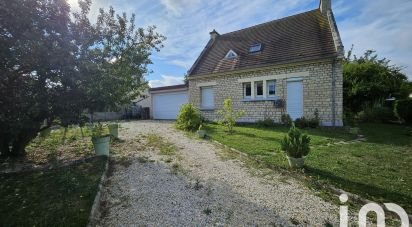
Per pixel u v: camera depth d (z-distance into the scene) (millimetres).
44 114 5238
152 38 7410
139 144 7969
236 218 3193
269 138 8398
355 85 14969
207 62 16156
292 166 5066
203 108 15602
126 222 3146
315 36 12469
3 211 3342
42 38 4699
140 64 7230
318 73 11320
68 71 4969
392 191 3844
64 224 2969
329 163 5348
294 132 5184
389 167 5020
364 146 7059
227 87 14539
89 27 5645
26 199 3705
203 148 7277
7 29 4547
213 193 4000
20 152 6473
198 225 3039
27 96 4949
